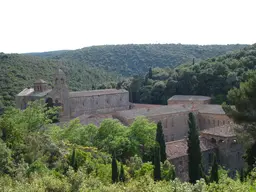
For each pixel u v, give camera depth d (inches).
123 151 2201.0
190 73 4734.3
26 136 1743.4
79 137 2265.0
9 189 993.5
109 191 1086.4
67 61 6520.7
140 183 1144.2
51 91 3644.2
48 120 2102.6
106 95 4069.9
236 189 998.4
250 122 1679.4
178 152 2293.3
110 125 2315.5
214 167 1699.1
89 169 1624.0
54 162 1705.2
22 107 3956.7
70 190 1013.8
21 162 1464.1
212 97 4352.9
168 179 1775.3
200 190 784.9
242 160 2645.2
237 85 4183.1
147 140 2277.3
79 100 3789.4
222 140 2591.0
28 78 4830.2
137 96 5305.1
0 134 1657.2
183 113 3644.2
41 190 974.4
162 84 5009.8
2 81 4559.5
